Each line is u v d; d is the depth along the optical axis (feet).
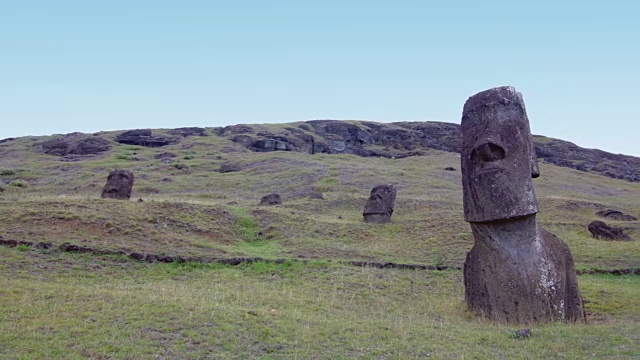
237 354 24.79
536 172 37.65
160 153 239.91
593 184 222.89
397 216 100.89
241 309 33.27
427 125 369.09
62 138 273.54
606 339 28.73
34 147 258.78
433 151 302.04
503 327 33.68
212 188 157.07
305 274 50.62
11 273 41.24
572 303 36.47
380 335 29.14
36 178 171.63
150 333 27.07
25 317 28.76
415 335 29.55
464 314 38.09
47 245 50.03
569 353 26.14
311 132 319.68
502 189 36.45
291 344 26.66
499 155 37.04
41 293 33.91
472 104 39.45
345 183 159.63
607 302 42.27
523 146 37.22
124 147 257.55
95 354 23.97
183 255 53.67
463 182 39.32
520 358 25.52
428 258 63.93
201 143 266.98
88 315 29.50
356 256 62.90
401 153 300.81
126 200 81.10
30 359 23.02
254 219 83.30
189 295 37.68
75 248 50.24
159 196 133.90
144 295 35.24
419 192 146.30
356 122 353.51
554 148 335.06
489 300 36.60
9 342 24.88
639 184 248.93
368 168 197.47
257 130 305.32
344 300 41.93
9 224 59.00
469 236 74.74
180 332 27.45
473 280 38.37
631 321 36.29
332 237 76.43
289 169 189.78
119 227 62.28
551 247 37.63
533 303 35.24
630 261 62.28
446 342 28.30
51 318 28.71
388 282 48.85
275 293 42.16
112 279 44.11
